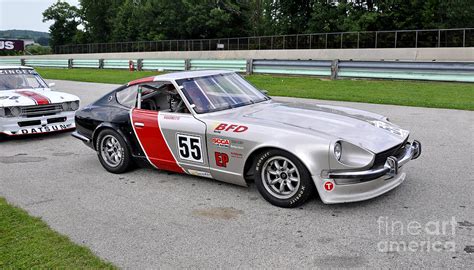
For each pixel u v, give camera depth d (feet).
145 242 12.21
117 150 18.95
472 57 73.10
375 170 13.12
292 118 15.35
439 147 21.61
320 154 13.12
